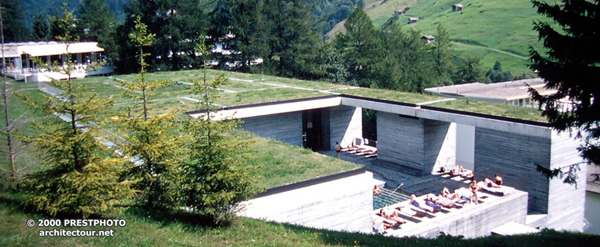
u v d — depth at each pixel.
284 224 13.70
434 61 57.56
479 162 24.00
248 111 25.25
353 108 31.34
